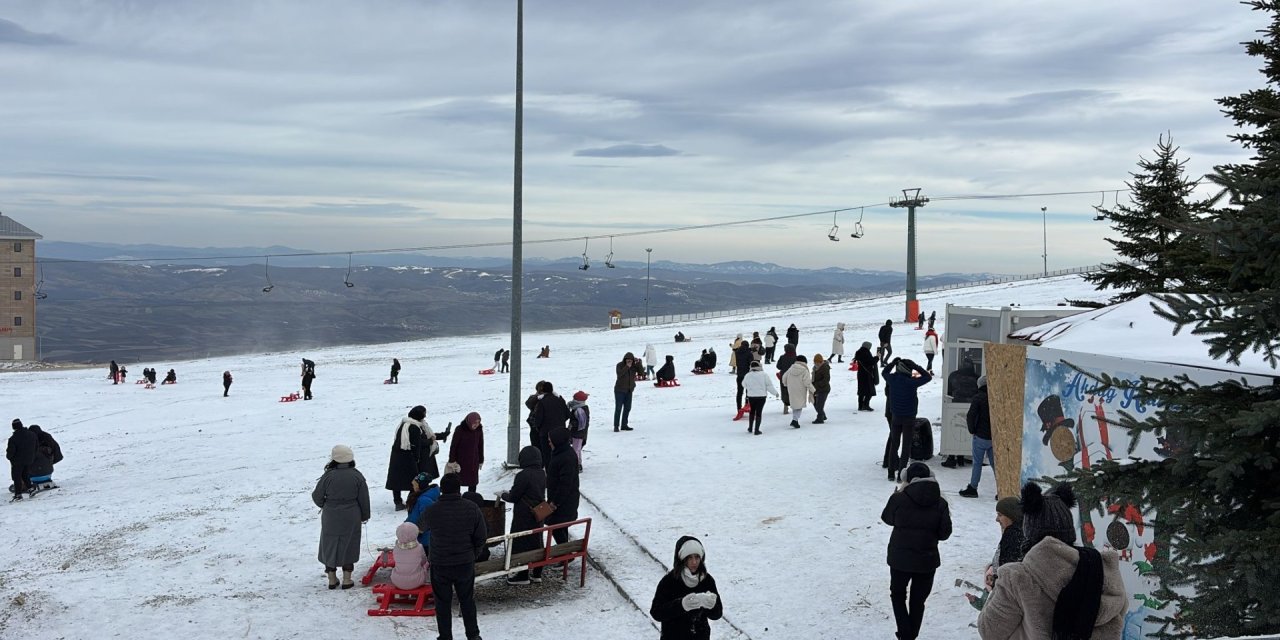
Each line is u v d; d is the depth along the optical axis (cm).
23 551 1535
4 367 10650
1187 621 532
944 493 1459
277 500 1812
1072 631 527
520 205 1880
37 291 13612
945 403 1661
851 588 1085
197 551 1430
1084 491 573
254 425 3284
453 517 957
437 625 1017
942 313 8000
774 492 1547
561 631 1004
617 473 1753
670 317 11288
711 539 1301
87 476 2362
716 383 3503
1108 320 957
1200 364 723
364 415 3378
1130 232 1703
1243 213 522
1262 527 521
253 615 1095
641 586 1132
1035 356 978
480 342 8650
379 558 1214
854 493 1519
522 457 1209
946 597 1035
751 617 1012
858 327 6738
